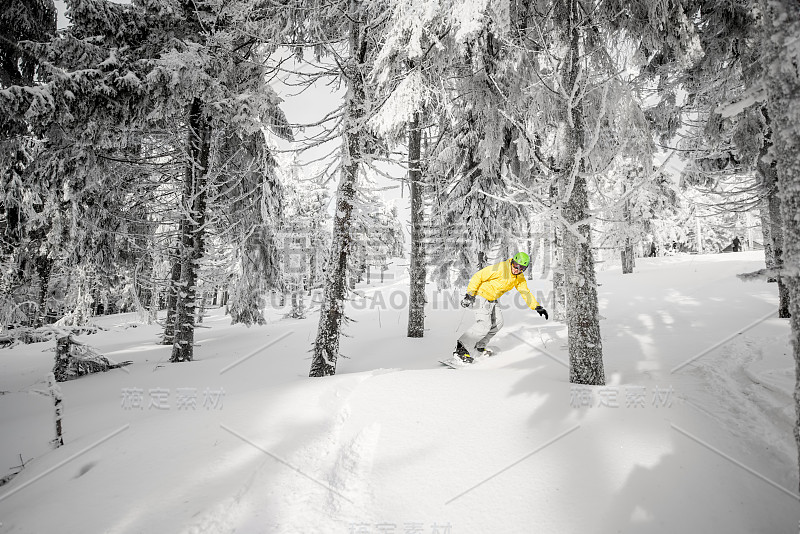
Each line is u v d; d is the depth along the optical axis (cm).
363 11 639
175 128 917
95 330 745
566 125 466
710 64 664
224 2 817
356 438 344
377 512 255
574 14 480
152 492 260
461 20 433
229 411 394
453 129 968
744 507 238
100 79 713
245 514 242
